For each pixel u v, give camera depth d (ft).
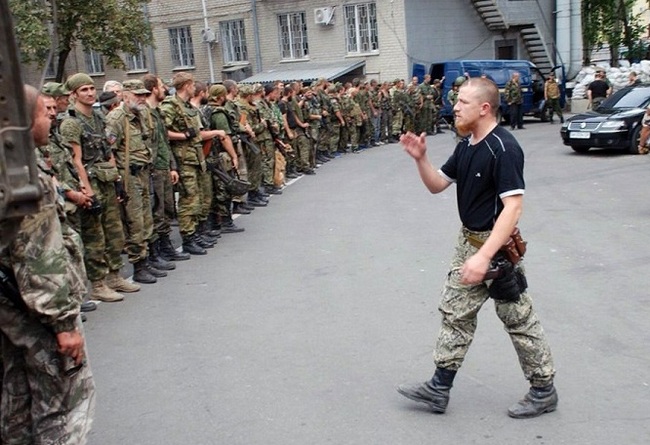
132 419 14.06
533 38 93.30
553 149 56.44
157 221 25.23
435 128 77.56
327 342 17.60
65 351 9.61
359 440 12.91
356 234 29.68
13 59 7.91
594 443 12.50
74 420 10.01
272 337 18.12
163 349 17.65
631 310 18.90
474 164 12.63
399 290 21.52
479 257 12.11
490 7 86.74
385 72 82.94
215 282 23.40
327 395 14.76
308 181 46.24
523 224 30.01
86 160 20.66
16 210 8.17
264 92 42.37
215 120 29.66
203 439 13.17
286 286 22.56
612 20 96.22
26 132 8.11
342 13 83.66
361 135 64.90
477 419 13.53
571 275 22.25
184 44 97.04
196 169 26.94
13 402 9.89
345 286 22.21
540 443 12.58
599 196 35.76
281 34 88.69
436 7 83.71
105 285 21.80
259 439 13.10
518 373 15.43
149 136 23.63
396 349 16.98
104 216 21.59
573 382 14.83
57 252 9.27
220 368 16.34
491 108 12.61
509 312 13.12
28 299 9.09
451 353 13.42
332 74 81.10
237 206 35.83
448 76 79.25
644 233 27.43
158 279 24.06
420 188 41.29
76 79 20.33
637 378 14.93
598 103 67.05
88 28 59.11
